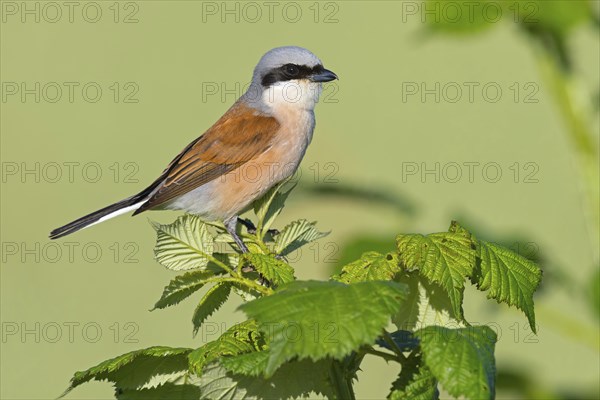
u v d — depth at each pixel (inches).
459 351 160.4
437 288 199.2
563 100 216.2
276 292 161.5
